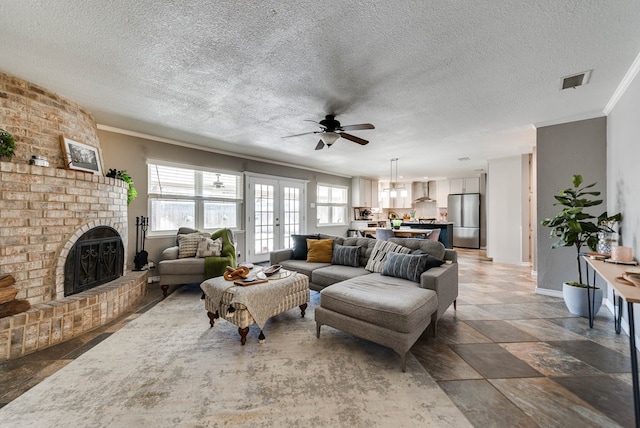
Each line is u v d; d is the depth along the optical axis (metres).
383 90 2.62
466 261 6.21
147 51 2.01
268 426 1.42
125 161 3.94
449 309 3.11
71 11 1.60
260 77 2.38
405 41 1.88
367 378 1.83
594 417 1.47
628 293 1.44
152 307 3.21
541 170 3.61
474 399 1.62
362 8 1.57
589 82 2.48
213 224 5.11
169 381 1.80
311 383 1.78
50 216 2.47
